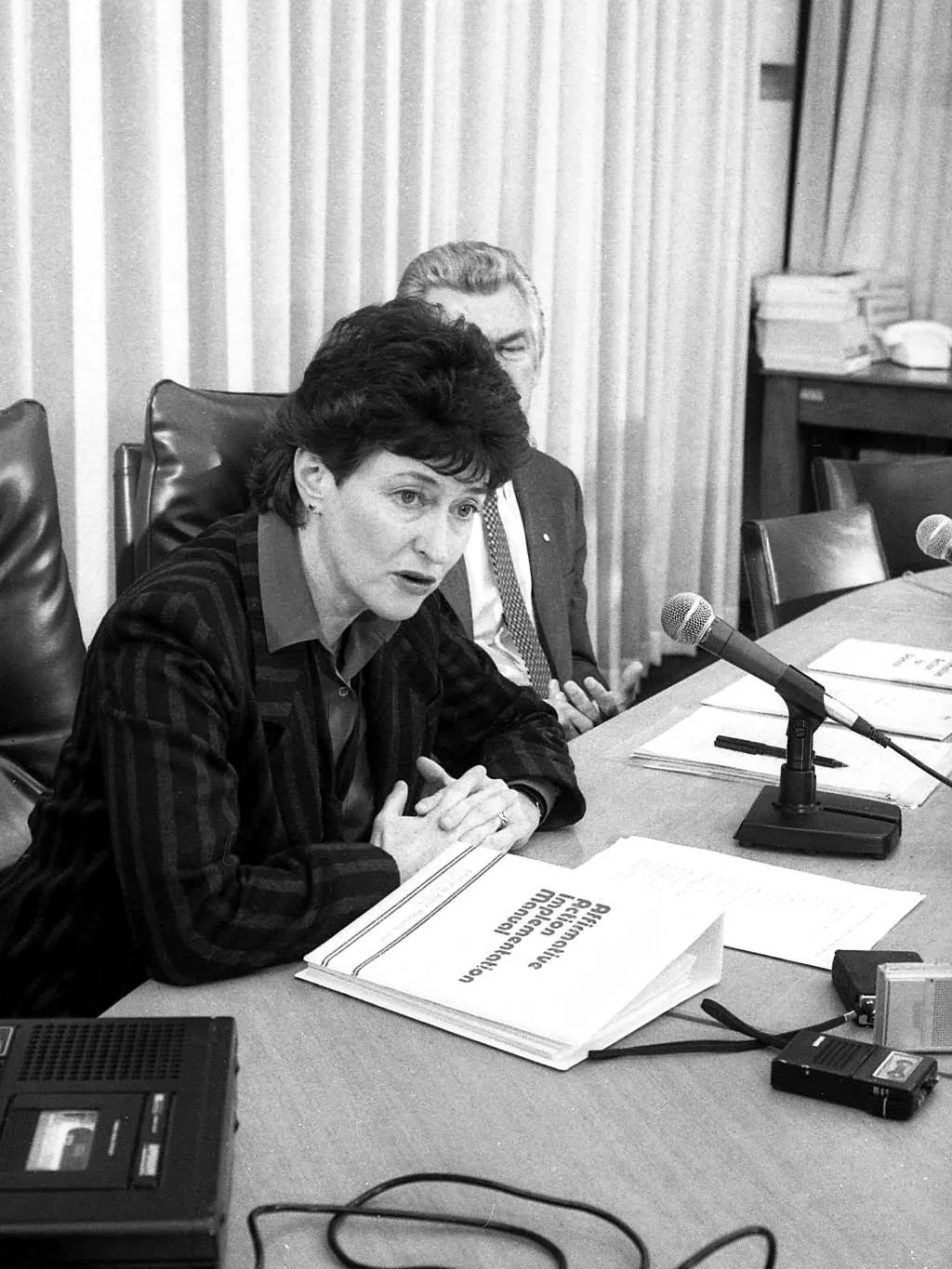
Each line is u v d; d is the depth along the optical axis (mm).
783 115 4996
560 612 2574
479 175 3574
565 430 4020
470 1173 991
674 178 4371
